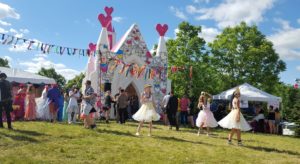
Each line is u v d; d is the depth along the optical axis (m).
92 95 13.77
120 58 25.80
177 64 38.66
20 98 17.36
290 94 57.53
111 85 25.27
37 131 11.76
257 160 9.20
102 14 25.25
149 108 12.74
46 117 18.03
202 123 14.57
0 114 12.47
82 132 12.18
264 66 43.47
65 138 10.78
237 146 11.67
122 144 10.32
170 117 17.34
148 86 12.83
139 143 10.77
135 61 26.81
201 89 39.28
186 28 39.84
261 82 43.38
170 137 12.82
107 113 19.55
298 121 21.42
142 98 12.88
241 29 43.88
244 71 43.56
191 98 24.17
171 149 10.05
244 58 43.09
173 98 17.25
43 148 9.02
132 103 24.02
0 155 8.05
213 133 16.34
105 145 9.98
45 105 18.12
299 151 11.80
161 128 17.61
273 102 25.19
